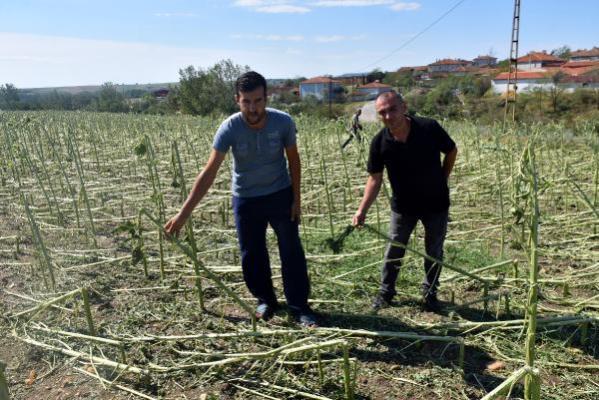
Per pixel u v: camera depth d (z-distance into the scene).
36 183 9.84
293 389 3.33
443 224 4.22
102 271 5.41
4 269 5.51
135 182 10.31
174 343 3.89
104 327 4.17
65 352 3.75
